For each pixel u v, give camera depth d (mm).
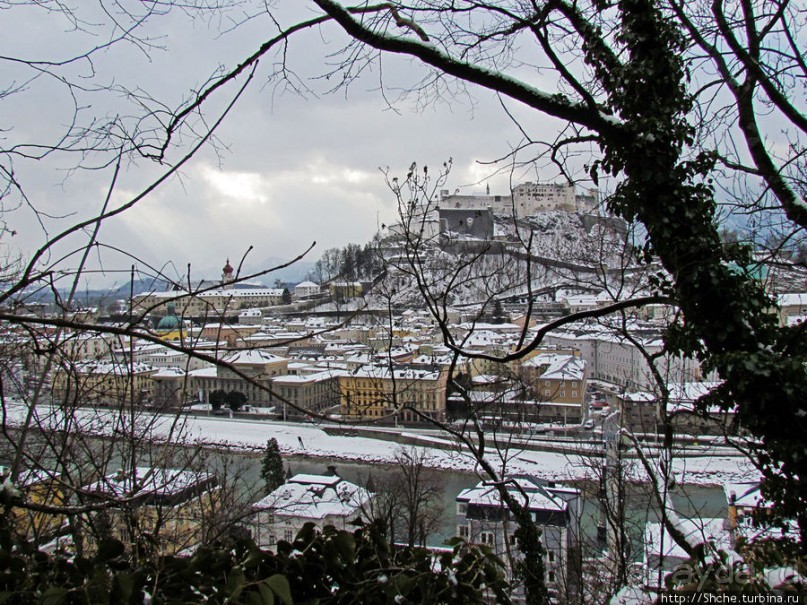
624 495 13656
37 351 5176
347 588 3863
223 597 3457
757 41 8023
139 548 4336
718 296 6930
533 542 8797
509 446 13438
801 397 6320
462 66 6699
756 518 7816
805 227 7258
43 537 6848
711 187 7184
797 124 7984
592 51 7836
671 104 7180
